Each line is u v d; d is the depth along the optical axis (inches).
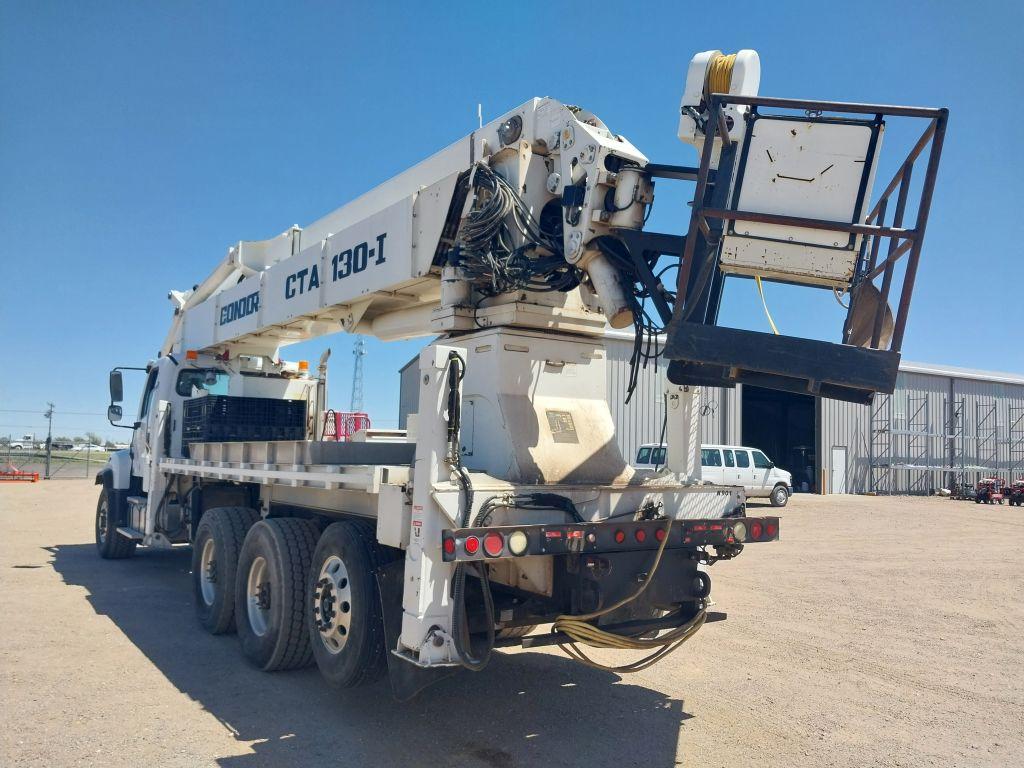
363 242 244.5
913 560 476.4
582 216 183.6
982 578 410.9
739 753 168.2
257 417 328.5
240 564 233.6
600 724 183.0
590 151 183.0
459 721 181.9
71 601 311.0
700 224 153.0
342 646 185.5
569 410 195.9
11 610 291.0
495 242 196.2
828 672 233.1
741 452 893.8
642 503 181.5
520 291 193.9
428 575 152.2
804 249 152.4
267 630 214.4
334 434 382.3
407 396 675.4
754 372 159.6
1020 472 1498.5
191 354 368.8
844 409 1298.0
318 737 169.9
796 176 152.9
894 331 147.8
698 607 188.7
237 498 295.7
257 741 166.9
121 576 374.9
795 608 327.6
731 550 193.3
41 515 689.0
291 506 239.1
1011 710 201.8
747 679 223.9
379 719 182.1
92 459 1695.4
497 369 189.2
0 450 1734.7
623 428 872.3
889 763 165.6
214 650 240.5
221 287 373.7
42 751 158.2
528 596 179.2
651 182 184.7
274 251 324.8
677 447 211.3
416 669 158.9
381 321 273.3
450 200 206.2
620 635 167.9
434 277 218.4
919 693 214.7
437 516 153.9
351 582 181.9
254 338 335.6
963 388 1444.4
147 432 373.1
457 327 204.2
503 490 159.9
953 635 283.6
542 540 155.9
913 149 148.3
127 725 174.7
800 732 182.4
